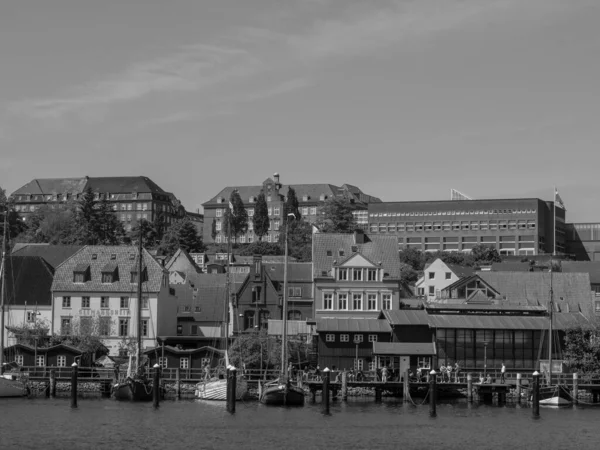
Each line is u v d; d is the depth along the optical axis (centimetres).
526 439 11488
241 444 10900
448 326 16125
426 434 11688
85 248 19062
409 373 15062
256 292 19725
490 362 16150
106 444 10769
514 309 16938
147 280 18412
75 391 13275
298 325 18250
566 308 19512
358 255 19012
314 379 15175
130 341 16538
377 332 16188
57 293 18338
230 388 13025
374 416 12962
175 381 14888
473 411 13612
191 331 19712
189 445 10800
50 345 16675
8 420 12144
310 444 10975
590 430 12106
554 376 15362
